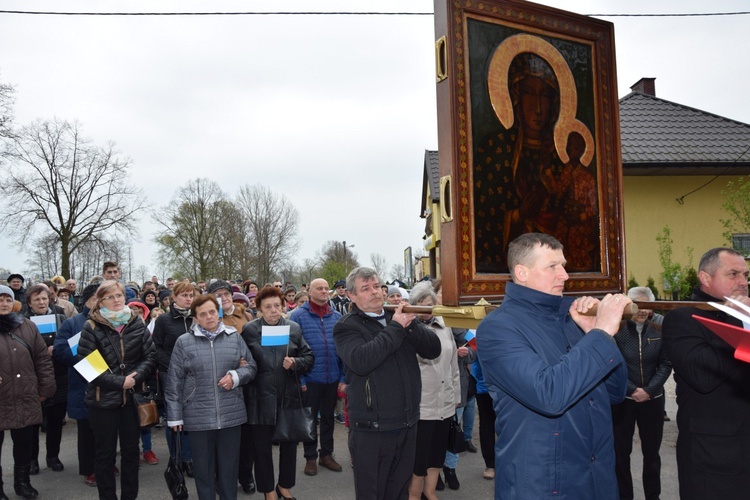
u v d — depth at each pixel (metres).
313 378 6.68
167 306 11.48
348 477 6.51
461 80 2.98
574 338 2.61
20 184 30.84
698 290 3.33
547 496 2.30
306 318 6.89
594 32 3.49
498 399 2.52
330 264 47.94
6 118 25.30
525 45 3.22
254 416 5.20
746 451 2.90
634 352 5.06
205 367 4.85
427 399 5.04
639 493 5.79
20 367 5.74
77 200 32.22
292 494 5.99
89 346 5.18
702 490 2.97
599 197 3.46
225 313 7.31
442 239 3.01
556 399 2.17
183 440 6.56
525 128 3.20
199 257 42.47
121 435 5.19
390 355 4.05
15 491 6.00
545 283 2.52
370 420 3.96
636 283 14.77
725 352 2.89
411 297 5.44
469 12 3.03
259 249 44.38
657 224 15.19
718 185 15.33
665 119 16.58
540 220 3.22
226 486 4.86
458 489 5.98
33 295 7.39
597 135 3.47
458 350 6.21
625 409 5.06
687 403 3.08
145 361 5.35
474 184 3.00
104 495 5.08
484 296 2.97
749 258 13.20
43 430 8.89
